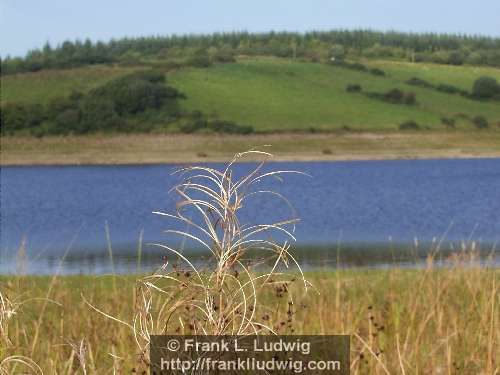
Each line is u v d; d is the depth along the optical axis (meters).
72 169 117.06
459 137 138.88
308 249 30.17
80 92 147.12
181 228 31.27
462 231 39.78
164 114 140.38
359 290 12.31
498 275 11.11
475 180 86.38
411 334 7.27
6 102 144.25
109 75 168.12
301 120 142.88
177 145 131.25
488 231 39.66
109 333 7.13
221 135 135.00
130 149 130.00
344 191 73.00
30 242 35.69
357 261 25.94
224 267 4.05
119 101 141.62
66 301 9.82
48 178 100.38
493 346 6.56
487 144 136.38
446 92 164.50
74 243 34.84
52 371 5.72
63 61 173.38
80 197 72.62
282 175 94.06
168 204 61.16
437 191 72.25
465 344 7.09
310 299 9.85
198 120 139.12
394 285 11.56
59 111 139.50
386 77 176.25
